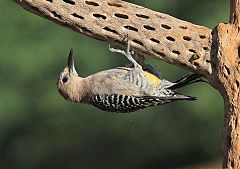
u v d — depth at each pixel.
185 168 27.89
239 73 9.20
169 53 9.42
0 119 26.83
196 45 9.39
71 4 9.35
